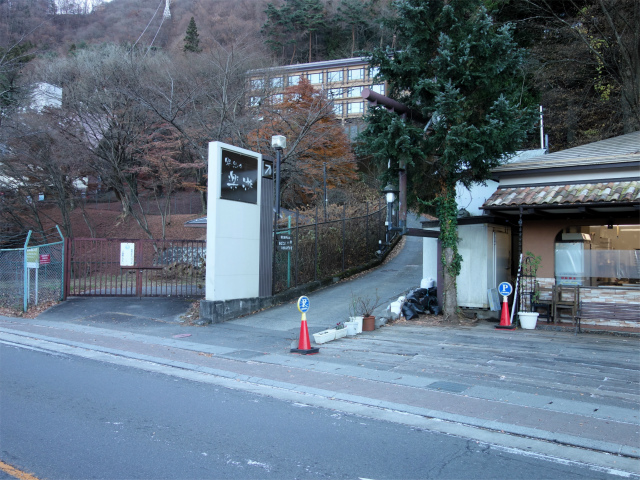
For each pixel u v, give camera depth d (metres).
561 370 8.56
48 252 16.58
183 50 41.56
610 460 4.99
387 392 7.32
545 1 23.95
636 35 19.98
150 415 6.13
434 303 14.62
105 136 29.14
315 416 6.27
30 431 5.45
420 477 4.47
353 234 22.28
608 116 25.38
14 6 30.09
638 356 9.57
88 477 4.29
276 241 16.53
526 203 12.38
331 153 29.06
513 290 15.12
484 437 5.60
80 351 10.41
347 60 51.75
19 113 28.12
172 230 36.47
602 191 11.84
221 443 5.21
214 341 11.41
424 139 12.97
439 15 13.31
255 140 25.02
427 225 15.77
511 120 12.41
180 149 30.69
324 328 12.85
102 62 30.23
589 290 12.58
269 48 48.34
